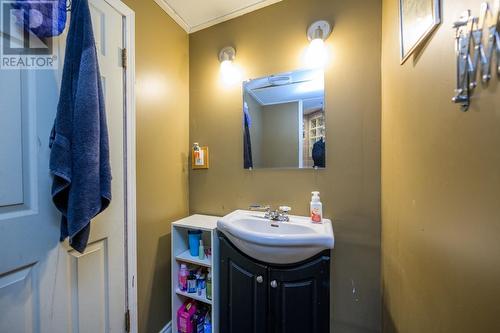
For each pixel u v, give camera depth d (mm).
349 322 1199
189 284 1344
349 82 1204
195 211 1609
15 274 708
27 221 730
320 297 958
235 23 1485
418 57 694
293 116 1333
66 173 736
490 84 391
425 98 646
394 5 929
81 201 751
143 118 1243
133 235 1159
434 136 594
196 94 1613
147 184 1272
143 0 1242
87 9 812
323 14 1252
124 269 1117
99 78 838
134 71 1167
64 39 833
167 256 1427
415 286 708
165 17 1409
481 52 412
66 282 846
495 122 380
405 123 800
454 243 501
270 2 1373
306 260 983
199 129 1604
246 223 1237
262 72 1408
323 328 953
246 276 1067
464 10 462
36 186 753
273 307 1005
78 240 779
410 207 753
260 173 1420
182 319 1329
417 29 685
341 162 1223
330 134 1244
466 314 454
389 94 994
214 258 1227
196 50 1606
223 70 1516
